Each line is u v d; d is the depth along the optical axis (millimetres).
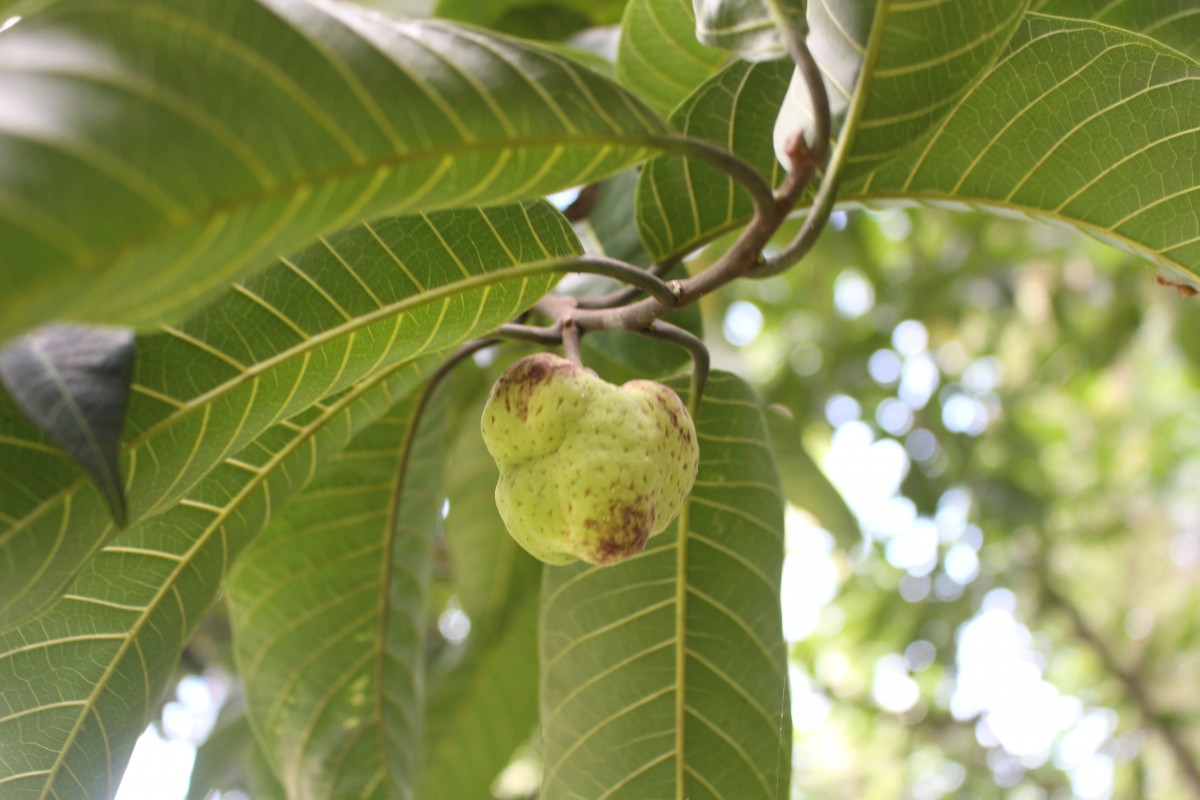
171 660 424
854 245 1169
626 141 311
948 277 1236
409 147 281
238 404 349
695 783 446
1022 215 401
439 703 659
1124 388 1774
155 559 410
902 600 1438
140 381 334
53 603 333
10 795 405
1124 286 1222
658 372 453
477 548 646
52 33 248
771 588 437
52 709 407
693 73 465
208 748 690
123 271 242
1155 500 1961
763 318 1304
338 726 511
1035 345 1410
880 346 1208
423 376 428
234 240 260
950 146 392
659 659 448
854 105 334
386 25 287
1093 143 383
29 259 232
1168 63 368
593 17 593
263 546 495
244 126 259
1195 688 1576
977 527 1327
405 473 497
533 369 354
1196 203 382
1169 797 1550
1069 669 1836
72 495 321
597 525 344
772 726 439
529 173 302
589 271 344
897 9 328
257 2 268
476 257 359
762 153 401
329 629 508
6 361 279
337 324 352
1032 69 375
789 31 331
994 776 1716
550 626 455
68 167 239
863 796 1986
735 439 432
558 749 454
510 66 298
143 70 251
